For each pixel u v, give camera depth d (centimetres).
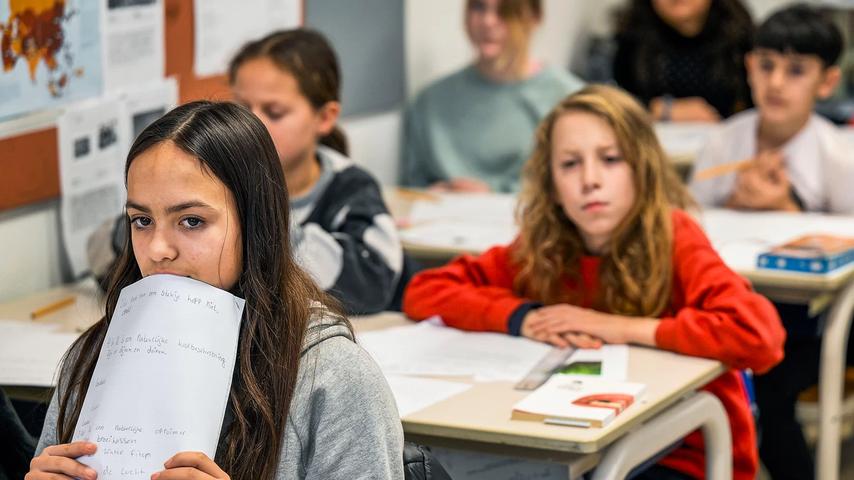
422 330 222
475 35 399
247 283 128
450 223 315
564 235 224
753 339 198
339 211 250
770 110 333
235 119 129
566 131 217
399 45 399
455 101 407
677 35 476
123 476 120
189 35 288
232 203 126
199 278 126
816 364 277
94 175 257
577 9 526
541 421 169
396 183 411
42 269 247
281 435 127
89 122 253
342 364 130
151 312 124
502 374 194
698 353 201
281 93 245
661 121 471
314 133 252
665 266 215
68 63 244
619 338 207
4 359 195
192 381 122
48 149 241
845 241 268
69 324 219
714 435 201
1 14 224
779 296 256
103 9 253
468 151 407
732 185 338
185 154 124
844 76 534
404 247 288
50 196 244
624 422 170
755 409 259
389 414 131
